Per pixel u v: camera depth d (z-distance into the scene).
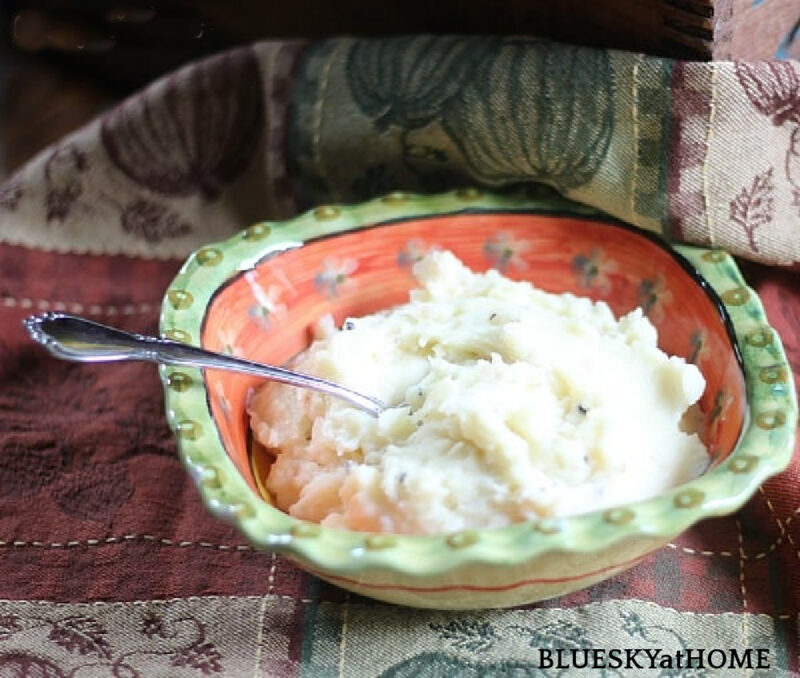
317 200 0.69
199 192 0.71
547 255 0.62
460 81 0.63
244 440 0.55
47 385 0.65
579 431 0.50
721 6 0.58
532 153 0.62
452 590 0.47
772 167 0.59
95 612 0.54
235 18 0.77
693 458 0.52
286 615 0.54
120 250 0.71
